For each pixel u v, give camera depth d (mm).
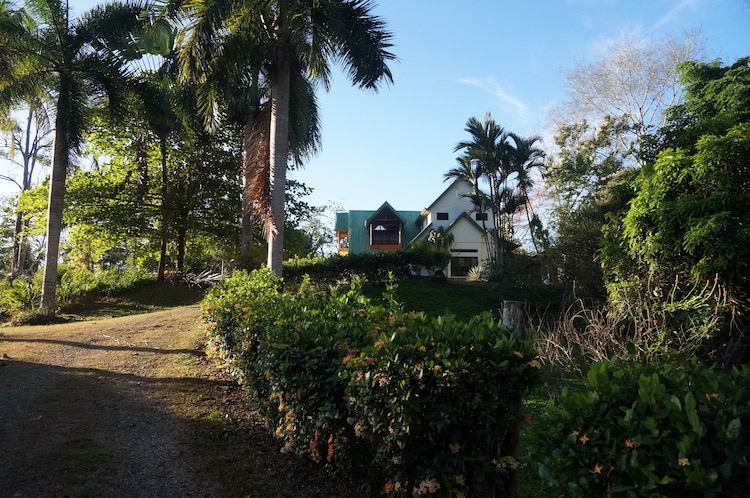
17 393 6234
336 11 11062
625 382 2311
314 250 50781
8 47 14031
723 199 8992
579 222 17859
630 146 28672
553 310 17203
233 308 6676
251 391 5477
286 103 12492
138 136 22906
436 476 3131
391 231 35969
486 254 32938
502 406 3092
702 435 1843
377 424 3367
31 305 15984
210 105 12828
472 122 27906
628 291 9812
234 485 4016
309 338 4281
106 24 14836
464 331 3393
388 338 3480
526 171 28266
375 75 11742
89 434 4969
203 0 10562
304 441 4367
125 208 23062
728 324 8406
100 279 20328
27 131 30984
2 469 4070
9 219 35219
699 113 14906
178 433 5125
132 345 9758
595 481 2111
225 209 24797
